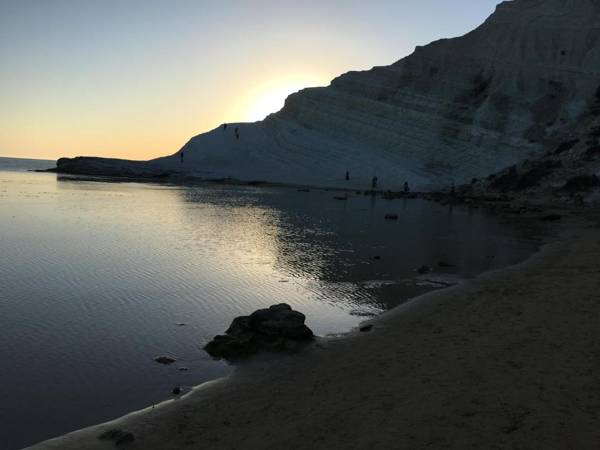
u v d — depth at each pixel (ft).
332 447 20.13
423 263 62.75
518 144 243.19
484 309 39.86
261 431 22.00
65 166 304.91
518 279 51.08
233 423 22.97
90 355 31.91
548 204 153.48
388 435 20.74
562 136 231.09
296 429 21.94
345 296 46.50
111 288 47.78
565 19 281.74
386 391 25.27
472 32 310.24
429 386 25.45
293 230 91.50
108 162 304.71
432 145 271.90
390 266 60.64
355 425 21.85
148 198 149.89
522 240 83.25
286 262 61.72
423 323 37.14
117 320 38.81
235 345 32.58
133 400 25.94
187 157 312.71
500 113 264.31
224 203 142.41
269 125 337.11
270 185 246.47
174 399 25.89
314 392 25.98
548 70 268.62
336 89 323.78
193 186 222.69
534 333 32.83
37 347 33.01
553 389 24.30
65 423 23.57
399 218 119.24
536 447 19.31
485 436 20.24
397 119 292.20
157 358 31.45
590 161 185.78
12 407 25.08
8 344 33.42
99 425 23.20
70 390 27.02
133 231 83.92
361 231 93.09
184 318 39.63
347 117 307.78
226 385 27.50
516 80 272.92
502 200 174.40
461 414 22.17
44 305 42.11
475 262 63.57
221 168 294.25
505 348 30.30
